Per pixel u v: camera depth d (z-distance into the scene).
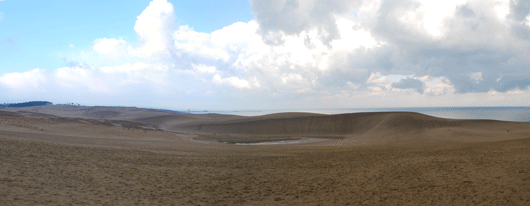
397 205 9.73
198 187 13.28
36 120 44.16
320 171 16.73
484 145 22.11
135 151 22.70
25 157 14.80
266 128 92.44
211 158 21.91
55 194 9.71
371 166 16.89
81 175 13.12
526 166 11.64
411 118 76.75
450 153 18.61
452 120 76.88
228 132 91.44
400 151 22.91
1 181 10.16
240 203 11.06
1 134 22.00
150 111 194.00
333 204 10.59
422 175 13.15
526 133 45.56
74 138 28.73
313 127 89.75
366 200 10.70
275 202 11.18
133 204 9.90
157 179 14.18
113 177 13.59
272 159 21.86
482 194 9.38
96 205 9.15
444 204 9.11
